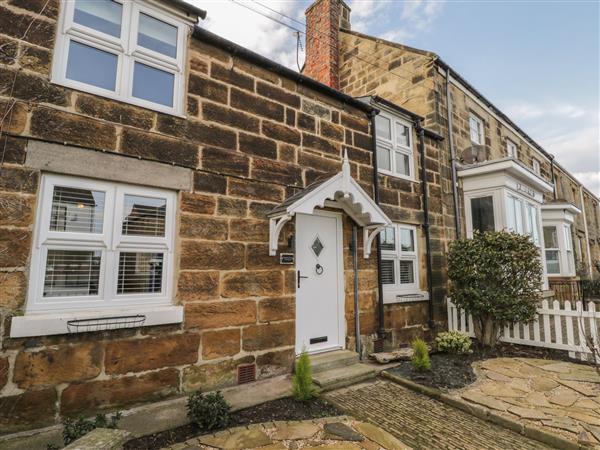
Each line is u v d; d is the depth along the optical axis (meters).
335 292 5.48
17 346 2.91
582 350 5.51
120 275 3.58
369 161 6.19
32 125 3.15
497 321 6.14
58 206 3.30
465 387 4.21
